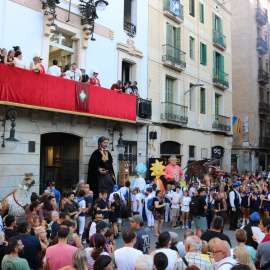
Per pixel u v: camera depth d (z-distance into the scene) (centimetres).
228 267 423
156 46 1795
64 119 1246
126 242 480
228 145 2533
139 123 1566
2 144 1032
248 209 1238
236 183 1205
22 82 1013
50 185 1053
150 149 1700
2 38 1080
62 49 1316
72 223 562
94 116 1260
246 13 3188
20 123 1093
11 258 445
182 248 523
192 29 2128
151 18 1772
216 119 2378
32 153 1127
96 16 1362
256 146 3145
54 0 1197
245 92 3147
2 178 1034
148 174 1593
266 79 3309
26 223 531
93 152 1267
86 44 1358
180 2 2033
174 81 1955
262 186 1408
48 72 1152
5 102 966
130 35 1611
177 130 1919
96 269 386
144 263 379
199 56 2181
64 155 1384
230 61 2612
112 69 1498
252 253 529
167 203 1316
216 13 2442
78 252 401
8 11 1098
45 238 594
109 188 1241
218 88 2409
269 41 3581
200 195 931
